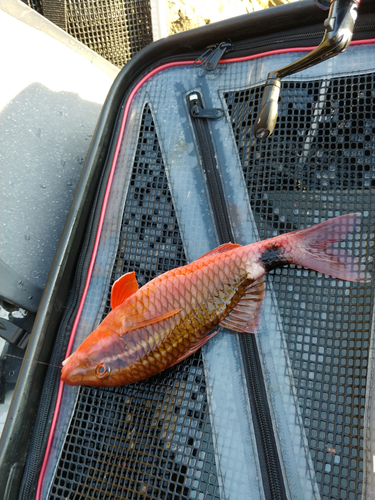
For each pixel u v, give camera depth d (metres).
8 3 0.52
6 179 0.49
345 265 0.39
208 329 0.39
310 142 0.43
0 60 0.51
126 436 0.40
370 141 0.42
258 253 0.40
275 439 0.38
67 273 0.45
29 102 0.52
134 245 0.45
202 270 0.39
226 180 0.45
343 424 0.37
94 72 0.59
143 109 0.48
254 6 0.84
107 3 0.59
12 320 0.50
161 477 0.38
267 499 0.37
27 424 0.41
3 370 0.51
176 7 0.71
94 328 0.44
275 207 0.43
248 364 0.40
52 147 0.53
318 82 0.43
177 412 0.40
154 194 0.46
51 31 0.56
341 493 0.35
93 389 0.42
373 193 0.41
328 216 0.42
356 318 0.39
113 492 0.39
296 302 0.40
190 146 0.46
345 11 0.33
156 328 0.38
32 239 0.50
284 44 0.45
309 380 0.38
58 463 0.41
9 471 0.40
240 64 0.46
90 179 0.46
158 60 0.48
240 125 0.45
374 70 0.42
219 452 0.38
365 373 0.37
